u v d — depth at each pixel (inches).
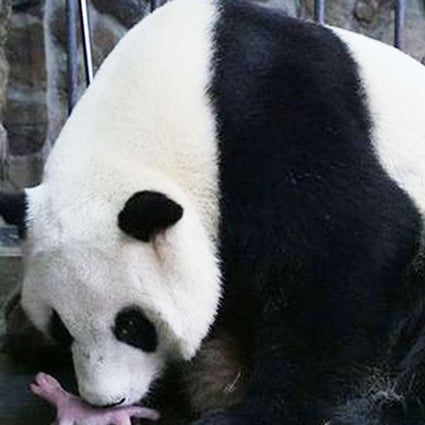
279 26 242.5
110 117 232.8
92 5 430.0
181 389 249.0
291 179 227.0
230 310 240.5
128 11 435.5
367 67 248.4
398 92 249.3
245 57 234.8
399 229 236.5
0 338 293.6
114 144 229.9
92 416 231.5
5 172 412.2
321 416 232.4
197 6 243.3
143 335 227.3
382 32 468.1
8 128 419.2
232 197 227.6
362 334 233.3
